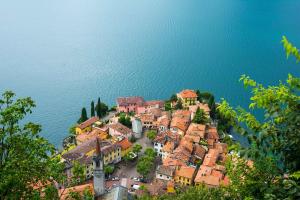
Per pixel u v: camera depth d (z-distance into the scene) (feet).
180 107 540.52
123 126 454.81
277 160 69.00
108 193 286.46
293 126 61.62
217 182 336.70
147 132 463.42
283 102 64.34
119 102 535.60
